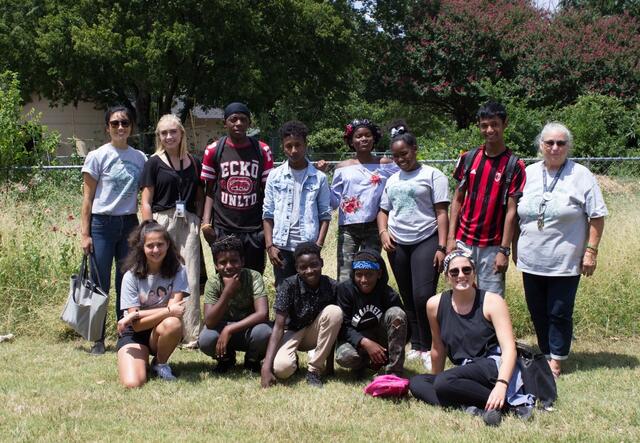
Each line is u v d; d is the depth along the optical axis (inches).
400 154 214.8
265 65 775.7
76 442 149.2
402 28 1016.9
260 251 227.9
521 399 169.0
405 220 216.4
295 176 217.9
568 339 206.2
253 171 225.8
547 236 203.8
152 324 198.1
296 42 786.2
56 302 263.7
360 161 229.6
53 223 345.1
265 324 204.4
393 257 220.5
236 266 202.4
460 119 1051.9
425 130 1155.9
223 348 199.9
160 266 204.4
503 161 206.2
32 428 156.6
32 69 802.8
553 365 206.8
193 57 772.6
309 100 894.4
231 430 158.1
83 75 765.3
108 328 250.2
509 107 662.5
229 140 227.3
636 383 197.2
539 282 211.6
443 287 266.7
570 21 957.2
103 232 231.8
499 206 206.7
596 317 258.7
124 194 232.1
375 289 201.6
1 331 251.9
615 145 697.6
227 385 194.4
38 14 788.6
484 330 176.7
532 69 908.6
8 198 371.6
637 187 426.3
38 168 436.5
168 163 229.0
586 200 202.4
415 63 994.1
